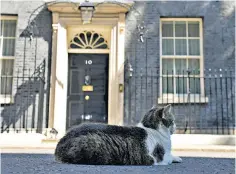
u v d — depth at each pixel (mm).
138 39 8758
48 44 8727
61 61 8594
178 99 8461
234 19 8875
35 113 8391
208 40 8789
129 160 3588
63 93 8539
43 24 8812
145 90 8531
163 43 9062
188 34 9086
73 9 8656
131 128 3783
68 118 8688
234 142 7820
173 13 8875
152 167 3498
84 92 8812
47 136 8008
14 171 3195
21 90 8484
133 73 8602
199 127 8359
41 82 8523
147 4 8938
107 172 3027
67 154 3668
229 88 8523
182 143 7820
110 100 8508
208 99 8469
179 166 3760
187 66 8953
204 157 5414
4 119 8336
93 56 8969
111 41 8758
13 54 8961
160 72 8734
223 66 8672
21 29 8781
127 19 8867
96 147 3570
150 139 3742
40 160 4316
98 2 8609
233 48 8742
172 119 4008
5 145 6973
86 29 8961
